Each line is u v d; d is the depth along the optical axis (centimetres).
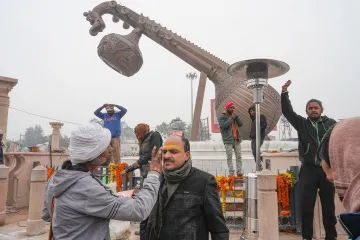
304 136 496
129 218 211
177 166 267
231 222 725
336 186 120
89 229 207
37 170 705
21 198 1048
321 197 491
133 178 820
